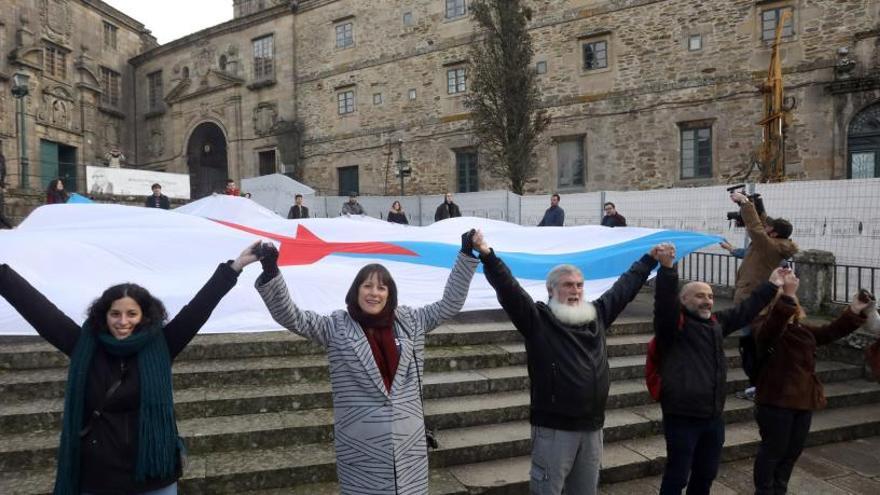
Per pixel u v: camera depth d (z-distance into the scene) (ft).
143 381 8.37
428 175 73.77
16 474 12.64
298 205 47.85
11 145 79.56
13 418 13.87
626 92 60.54
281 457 13.73
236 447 14.07
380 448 8.95
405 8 75.00
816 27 51.21
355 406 9.08
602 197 43.47
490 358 19.02
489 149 62.03
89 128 93.76
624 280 11.94
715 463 12.16
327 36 82.23
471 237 10.48
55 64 87.66
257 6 94.89
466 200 56.49
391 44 76.33
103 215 24.07
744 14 54.44
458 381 17.43
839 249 29.86
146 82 104.27
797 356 12.84
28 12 82.74
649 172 59.47
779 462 13.30
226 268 9.32
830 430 17.78
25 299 8.73
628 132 60.59
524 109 59.41
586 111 62.75
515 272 23.70
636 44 59.88
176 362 17.13
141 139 105.40
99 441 8.14
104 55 99.50
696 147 57.67
